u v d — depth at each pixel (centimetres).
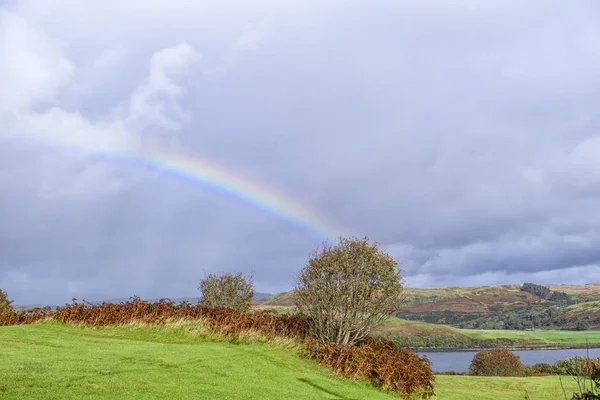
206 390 955
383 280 1605
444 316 14088
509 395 1858
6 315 1948
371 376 1359
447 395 1642
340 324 1578
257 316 1730
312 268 1638
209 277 2367
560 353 6228
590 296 16488
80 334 1558
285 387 1102
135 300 1873
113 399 807
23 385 836
